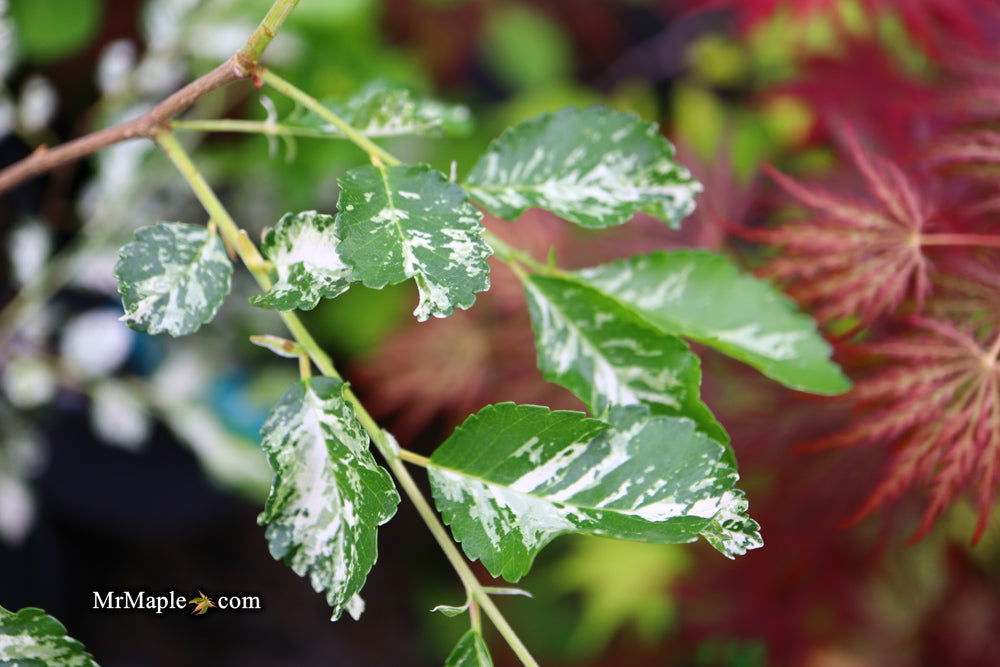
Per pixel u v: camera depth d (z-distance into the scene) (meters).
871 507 0.42
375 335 0.70
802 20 0.54
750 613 0.50
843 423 0.47
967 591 0.49
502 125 0.81
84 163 0.63
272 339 0.37
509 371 0.51
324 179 0.64
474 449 0.37
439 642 0.84
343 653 0.83
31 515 0.60
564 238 0.51
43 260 0.56
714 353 0.48
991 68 0.47
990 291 0.43
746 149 0.73
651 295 0.40
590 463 0.37
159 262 0.37
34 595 0.69
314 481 0.37
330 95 0.61
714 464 0.37
